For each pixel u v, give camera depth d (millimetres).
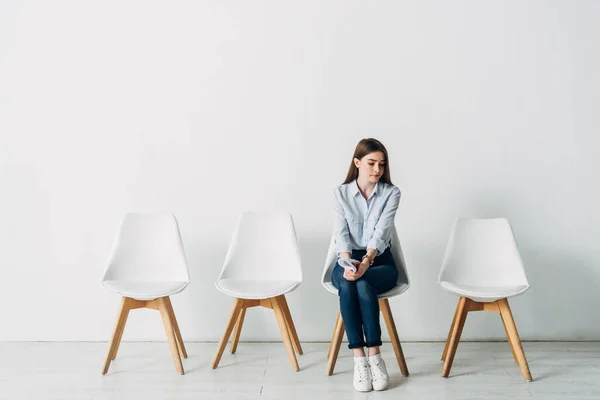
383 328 3215
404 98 3182
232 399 2297
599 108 3145
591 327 3176
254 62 3211
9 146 3223
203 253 3227
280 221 2975
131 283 2768
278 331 3227
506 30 3156
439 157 3180
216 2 3215
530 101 3156
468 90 3166
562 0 3141
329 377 2584
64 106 3223
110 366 2762
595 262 3162
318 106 3199
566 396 2309
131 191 3223
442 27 3168
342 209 2748
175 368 2723
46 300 3223
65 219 3217
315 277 3207
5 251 3225
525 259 3178
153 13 3225
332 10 3189
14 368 2729
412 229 3191
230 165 3215
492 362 2797
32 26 3225
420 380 2535
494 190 3176
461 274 2793
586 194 3154
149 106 3225
